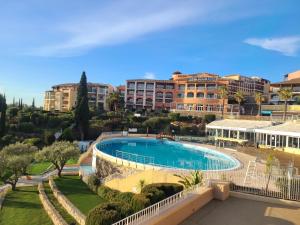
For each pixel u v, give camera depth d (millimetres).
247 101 108938
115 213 16609
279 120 67375
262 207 19047
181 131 82312
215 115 91125
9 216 30453
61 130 81875
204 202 19000
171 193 22234
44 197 35062
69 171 48594
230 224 16188
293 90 93438
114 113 102562
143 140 70312
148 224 13688
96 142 60781
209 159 46281
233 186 21641
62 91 139750
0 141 70812
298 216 17750
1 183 43156
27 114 90188
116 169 38094
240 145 56594
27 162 40531
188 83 115000
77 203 31781
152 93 132750
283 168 25547
